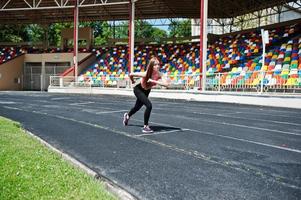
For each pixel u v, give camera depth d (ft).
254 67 77.00
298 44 76.59
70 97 80.02
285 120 37.42
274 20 124.36
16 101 68.08
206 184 16.06
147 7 111.65
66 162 18.94
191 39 116.06
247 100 56.44
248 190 15.28
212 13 114.11
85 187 14.34
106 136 28.17
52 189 13.74
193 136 27.78
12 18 137.28
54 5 120.88
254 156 21.18
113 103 62.64
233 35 106.11
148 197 14.49
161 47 116.06
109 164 19.53
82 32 128.67
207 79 67.05
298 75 53.98
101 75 109.29
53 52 127.85
